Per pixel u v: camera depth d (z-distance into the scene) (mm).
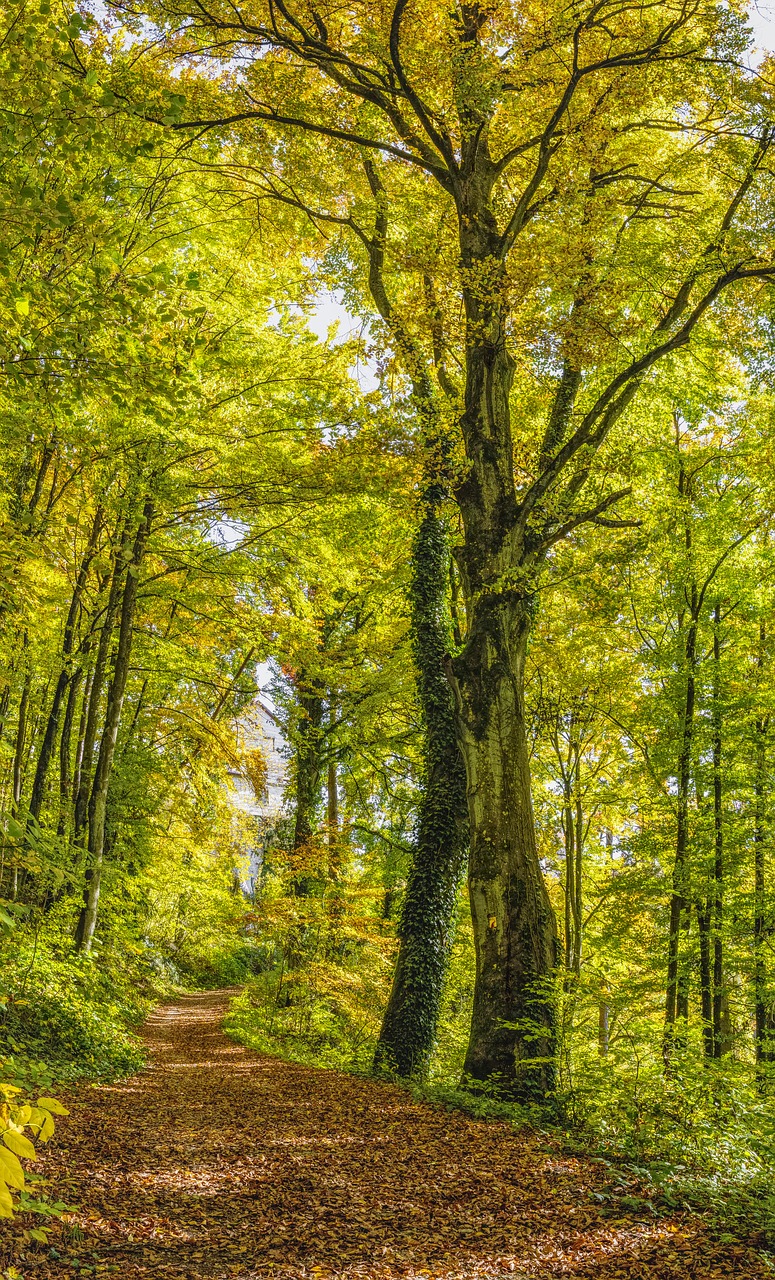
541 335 11656
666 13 11453
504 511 11953
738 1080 7777
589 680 17578
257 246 14766
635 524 12500
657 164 13586
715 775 15586
